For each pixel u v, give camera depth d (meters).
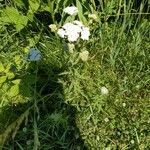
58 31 0.45
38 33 0.48
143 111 0.43
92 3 0.48
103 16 0.48
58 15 0.49
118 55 0.47
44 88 0.45
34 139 0.40
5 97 0.43
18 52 0.47
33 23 0.48
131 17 0.46
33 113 0.43
